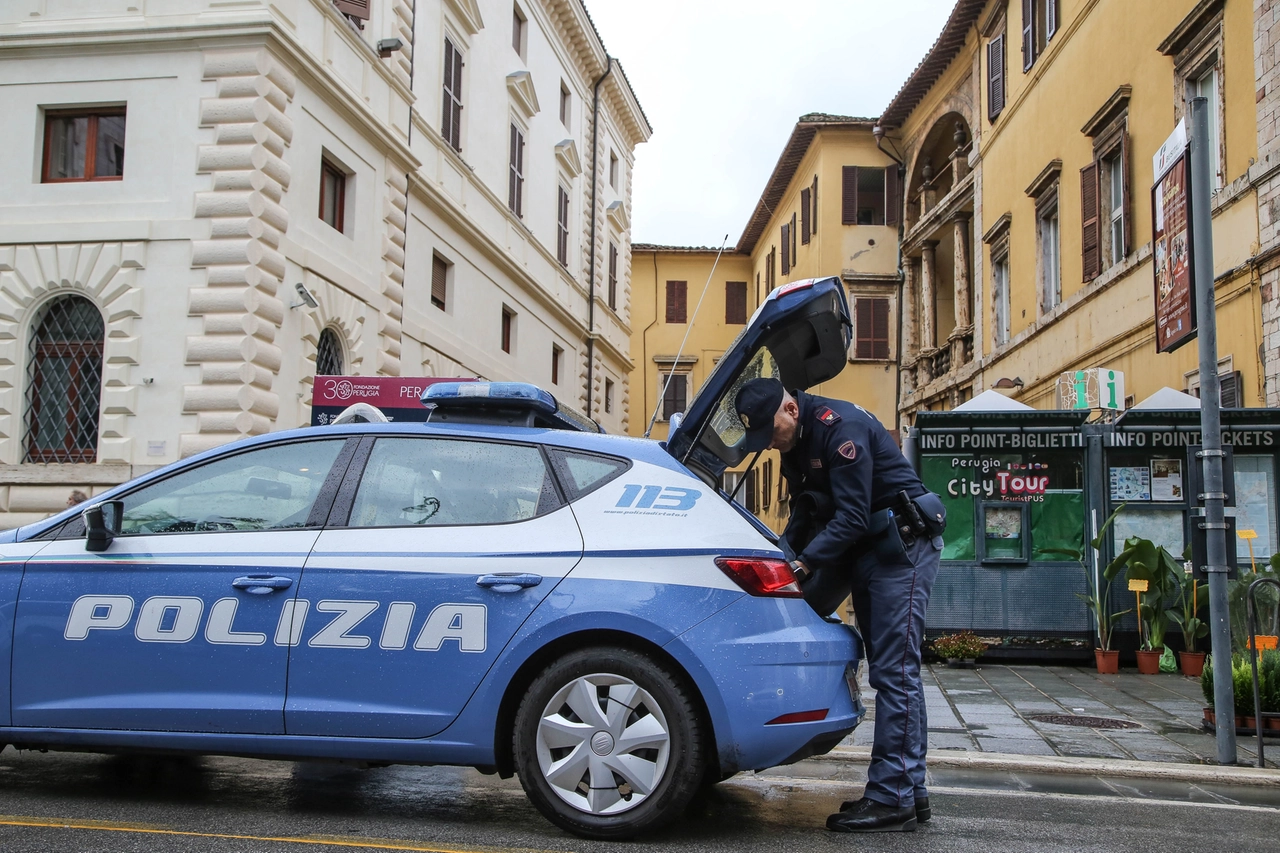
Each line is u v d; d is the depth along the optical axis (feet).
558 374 92.68
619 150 112.57
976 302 76.02
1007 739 21.66
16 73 43.93
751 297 151.12
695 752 13.24
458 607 13.89
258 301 42.11
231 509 15.11
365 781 17.28
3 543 15.47
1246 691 22.00
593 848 13.19
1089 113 55.62
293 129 45.44
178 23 42.80
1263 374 38.93
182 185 42.60
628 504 14.24
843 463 14.62
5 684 14.78
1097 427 35.29
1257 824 15.43
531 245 83.25
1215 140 43.29
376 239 54.39
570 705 13.58
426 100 62.49
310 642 14.10
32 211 43.14
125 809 14.71
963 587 35.40
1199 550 34.27
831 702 13.73
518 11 81.46
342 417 18.06
